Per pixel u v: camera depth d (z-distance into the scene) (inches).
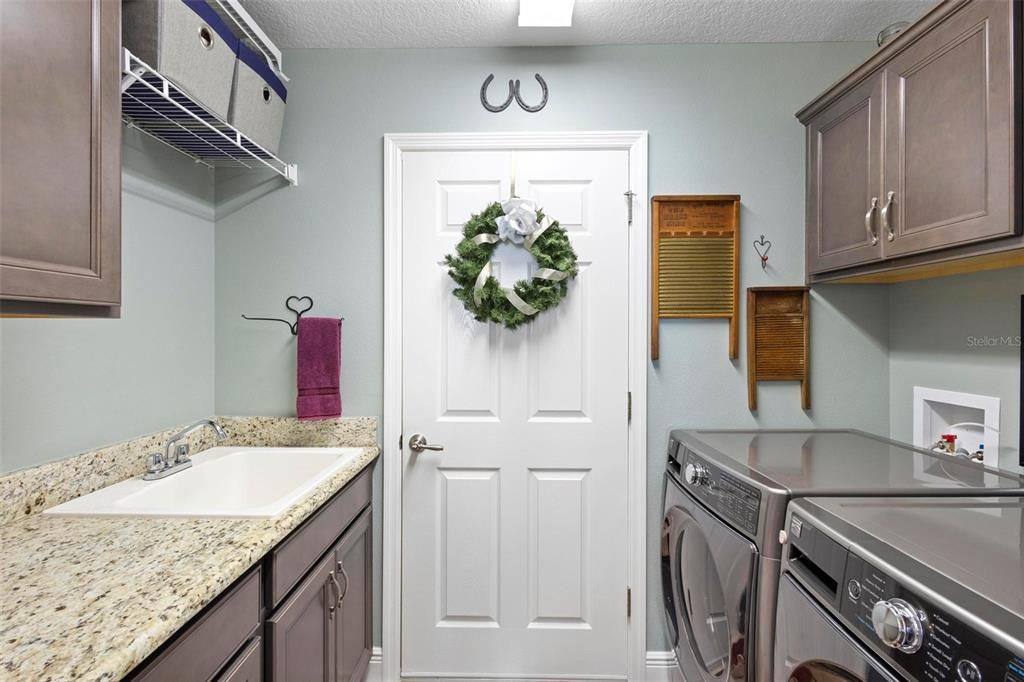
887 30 60.9
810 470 50.9
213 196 73.5
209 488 62.7
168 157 64.7
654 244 72.4
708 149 73.3
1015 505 41.1
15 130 30.5
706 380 73.5
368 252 74.3
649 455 74.0
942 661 25.5
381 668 73.0
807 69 73.0
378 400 74.4
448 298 73.9
